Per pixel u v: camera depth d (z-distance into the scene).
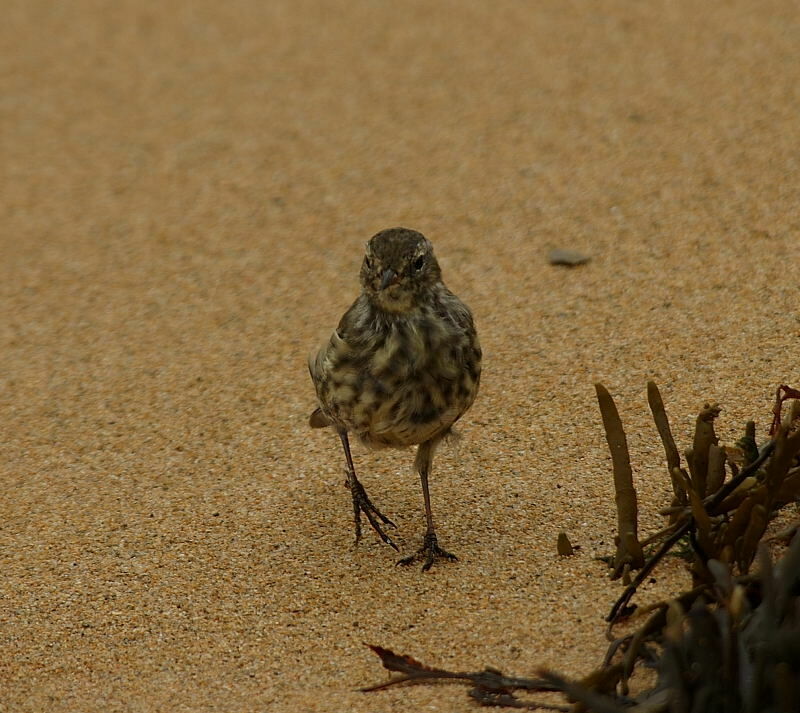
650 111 18.06
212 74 22.11
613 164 16.67
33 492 11.45
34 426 12.68
